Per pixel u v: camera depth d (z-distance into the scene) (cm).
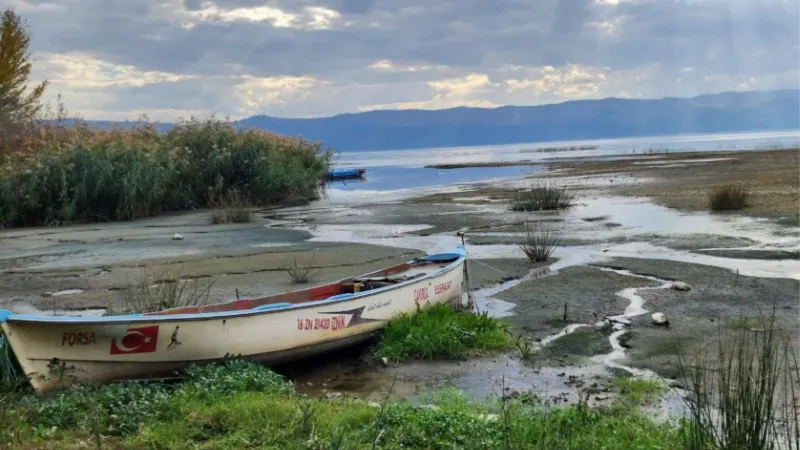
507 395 680
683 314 951
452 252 1073
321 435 540
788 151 4925
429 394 698
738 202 1944
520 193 2625
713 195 2027
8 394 598
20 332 608
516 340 864
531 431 540
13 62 2812
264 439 532
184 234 1950
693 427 507
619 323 924
